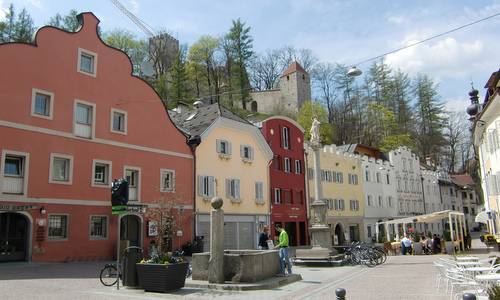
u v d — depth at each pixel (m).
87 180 27.11
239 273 14.93
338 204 53.00
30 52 25.28
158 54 75.56
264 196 41.97
